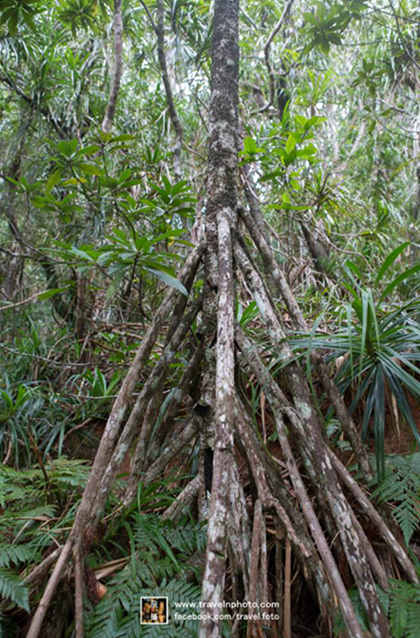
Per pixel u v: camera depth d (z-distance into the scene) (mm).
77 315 2143
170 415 1234
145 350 1118
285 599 917
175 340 1212
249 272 1110
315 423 947
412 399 1360
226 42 1349
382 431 1043
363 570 801
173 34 2500
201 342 1243
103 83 2771
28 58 2584
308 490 1199
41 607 762
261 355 1492
